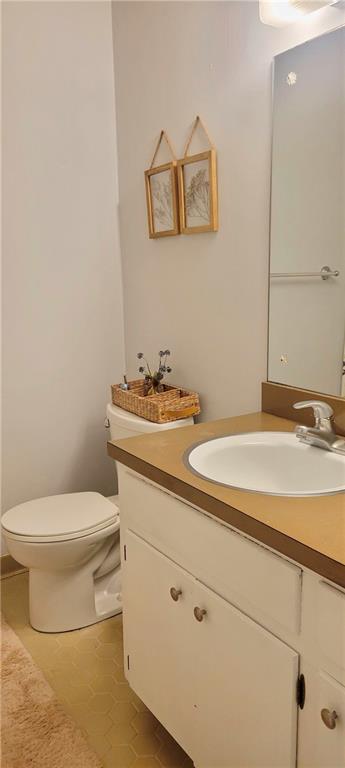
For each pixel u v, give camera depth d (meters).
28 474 2.37
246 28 1.57
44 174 2.21
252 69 1.57
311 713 0.91
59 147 2.22
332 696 0.86
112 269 2.45
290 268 1.52
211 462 1.33
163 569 1.30
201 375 2.00
